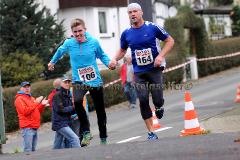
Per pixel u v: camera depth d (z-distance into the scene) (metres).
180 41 61.59
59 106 24.95
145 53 20.69
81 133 22.30
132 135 32.69
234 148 15.63
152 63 20.77
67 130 25.06
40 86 45.09
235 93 49.09
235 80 60.12
